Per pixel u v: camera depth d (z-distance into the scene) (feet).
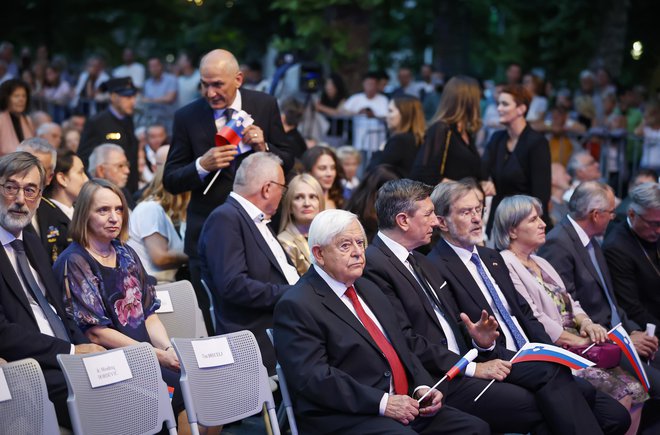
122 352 15.11
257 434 19.53
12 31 69.77
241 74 20.88
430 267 19.12
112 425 14.76
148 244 22.59
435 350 17.76
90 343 17.02
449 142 24.36
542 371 17.85
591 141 39.68
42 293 17.26
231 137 20.12
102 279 17.54
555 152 39.11
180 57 50.24
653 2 62.64
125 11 72.54
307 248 21.95
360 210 23.47
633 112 45.24
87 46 72.28
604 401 18.90
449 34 62.08
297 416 16.46
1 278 16.43
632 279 23.54
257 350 16.57
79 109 47.88
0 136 28.99
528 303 20.35
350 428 15.93
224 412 15.97
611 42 56.24
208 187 20.20
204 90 20.65
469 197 19.36
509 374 18.16
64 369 14.40
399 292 18.31
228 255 18.97
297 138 31.83
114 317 17.57
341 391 15.87
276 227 23.59
